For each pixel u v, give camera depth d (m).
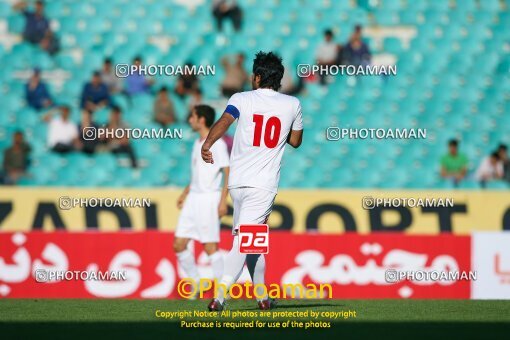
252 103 21.75
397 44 51.19
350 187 46.44
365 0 52.47
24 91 48.41
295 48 50.62
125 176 45.03
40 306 26.28
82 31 50.47
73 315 23.41
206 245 29.42
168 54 49.81
